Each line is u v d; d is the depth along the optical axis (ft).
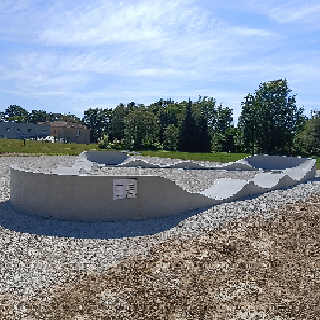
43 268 32.37
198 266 31.83
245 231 39.19
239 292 27.63
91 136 350.43
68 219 46.44
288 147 217.56
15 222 45.14
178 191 47.60
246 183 53.67
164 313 24.93
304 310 25.41
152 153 164.96
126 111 290.97
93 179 45.91
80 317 24.31
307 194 53.42
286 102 218.38
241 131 225.35
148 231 42.11
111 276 30.45
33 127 313.94
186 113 216.33
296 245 35.45
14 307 25.81
